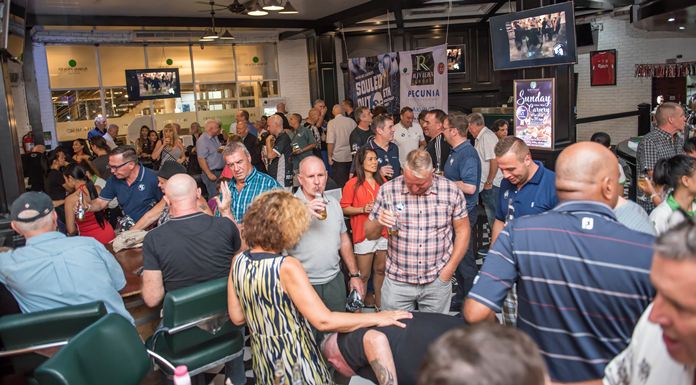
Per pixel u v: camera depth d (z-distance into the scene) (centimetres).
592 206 164
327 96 1274
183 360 260
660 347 119
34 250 243
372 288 460
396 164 522
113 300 257
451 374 87
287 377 212
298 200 221
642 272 150
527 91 540
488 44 1294
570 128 539
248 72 1318
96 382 199
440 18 1223
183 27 1105
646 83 1186
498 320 262
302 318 218
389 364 188
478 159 423
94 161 643
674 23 812
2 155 421
